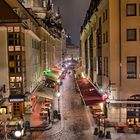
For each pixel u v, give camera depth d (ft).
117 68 97.96
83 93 121.08
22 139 88.02
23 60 117.70
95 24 149.79
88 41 205.26
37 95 140.46
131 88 97.55
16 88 115.96
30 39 135.23
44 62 201.16
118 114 98.32
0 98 108.78
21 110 118.73
